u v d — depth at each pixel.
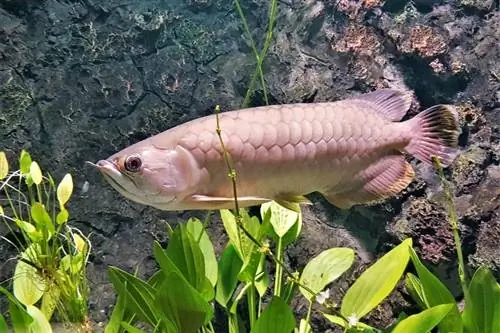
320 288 1.19
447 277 1.40
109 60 1.65
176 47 1.70
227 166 0.83
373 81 1.61
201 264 1.11
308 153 0.85
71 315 1.09
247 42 1.71
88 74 1.63
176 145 0.82
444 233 1.39
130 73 1.64
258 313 1.36
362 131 0.88
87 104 1.60
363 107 0.90
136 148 0.83
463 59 1.58
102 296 1.47
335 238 1.53
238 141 0.82
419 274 1.08
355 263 1.49
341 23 1.68
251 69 1.65
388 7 1.67
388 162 0.92
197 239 1.22
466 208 1.41
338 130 0.86
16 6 1.66
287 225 1.24
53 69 1.62
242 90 1.64
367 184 0.92
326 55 1.67
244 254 1.18
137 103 1.62
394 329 1.02
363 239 1.53
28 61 1.62
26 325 1.05
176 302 0.98
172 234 1.15
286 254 1.53
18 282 1.16
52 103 1.59
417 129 0.92
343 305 1.11
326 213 1.56
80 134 1.57
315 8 1.70
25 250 1.13
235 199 0.83
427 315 1.00
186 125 0.84
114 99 1.61
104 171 0.84
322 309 1.47
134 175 0.82
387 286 1.10
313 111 0.86
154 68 1.66
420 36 1.58
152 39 1.69
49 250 1.07
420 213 1.43
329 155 0.87
